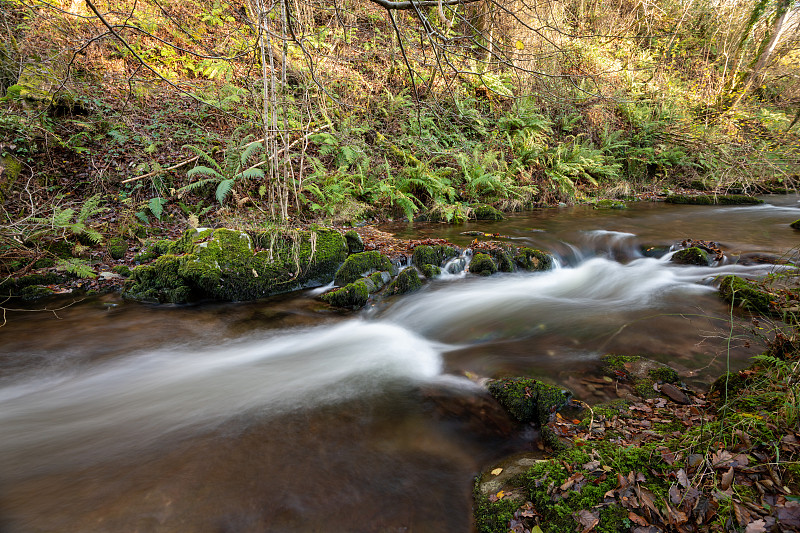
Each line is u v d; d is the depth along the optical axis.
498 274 6.32
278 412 3.09
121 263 6.13
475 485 2.33
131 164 7.55
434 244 6.78
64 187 6.90
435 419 2.95
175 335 4.51
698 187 13.14
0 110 6.65
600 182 12.67
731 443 2.15
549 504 2.00
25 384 3.55
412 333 4.67
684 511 1.82
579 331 4.18
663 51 15.26
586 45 11.94
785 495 1.78
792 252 6.05
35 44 7.92
